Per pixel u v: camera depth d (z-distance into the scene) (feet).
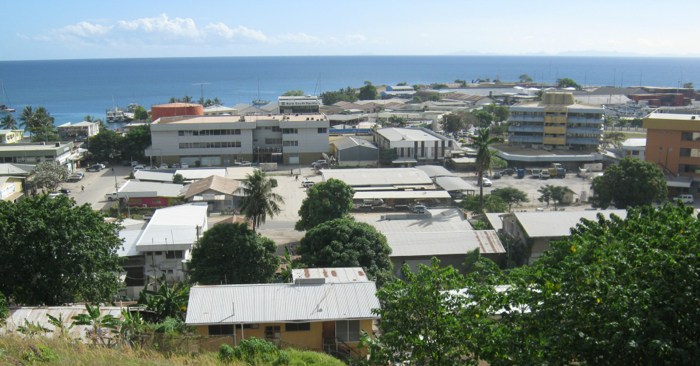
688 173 311.06
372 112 640.58
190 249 181.68
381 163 382.83
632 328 60.85
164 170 355.56
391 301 78.64
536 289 75.05
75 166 385.91
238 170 358.84
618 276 70.44
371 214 272.31
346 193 218.38
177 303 113.60
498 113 604.08
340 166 376.27
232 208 279.28
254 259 152.35
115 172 375.86
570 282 70.03
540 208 273.75
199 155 391.45
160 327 96.58
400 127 466.70
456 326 74.79
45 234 113.50
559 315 68.90
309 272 128.36
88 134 508.94
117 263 133.69
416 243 196.54
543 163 383.45
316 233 166.20
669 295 62.59
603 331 63.67
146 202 281.54
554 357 67.21
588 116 407.44
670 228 77.66
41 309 103.86
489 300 76.89
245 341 92.53
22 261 112.37
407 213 273.54
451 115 528.22
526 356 68.54
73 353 79.77
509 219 213.05
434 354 74.13
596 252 78.02
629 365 62.90
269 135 407.64
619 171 259.60
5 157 339.16
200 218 214.90
